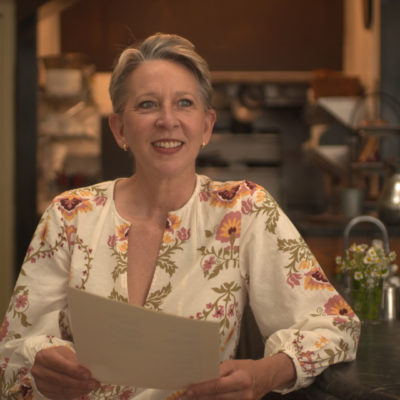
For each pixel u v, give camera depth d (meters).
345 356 1.34
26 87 4.23
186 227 1.49
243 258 1.47
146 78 1.46
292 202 6.81
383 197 3.52
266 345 1.39
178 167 1.47
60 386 1.29
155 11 5.95
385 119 4.57
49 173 4.96
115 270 1.48
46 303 1.49
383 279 1.80
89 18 5.91
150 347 1.13
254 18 6.00
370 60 4.92
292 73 6.11
